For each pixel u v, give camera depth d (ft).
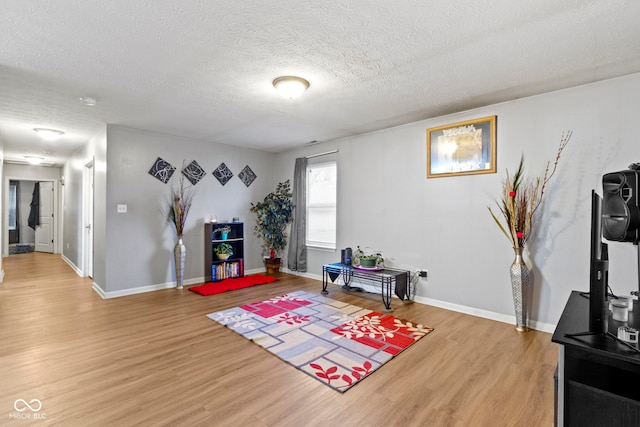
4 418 5.74
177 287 15.37
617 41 6.97
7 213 26.08
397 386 6.91
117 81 9.18
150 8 5.86
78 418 5.77
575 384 4.41
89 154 16.74
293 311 11.90
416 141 13.20
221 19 6.23
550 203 9.95
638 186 4.77
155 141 15.10
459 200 11.94
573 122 9.53
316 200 17.71
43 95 10.21
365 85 9.51
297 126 13.97
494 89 9.78
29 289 15.19
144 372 7.45
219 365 7.80
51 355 8.28
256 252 19.31
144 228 14.80
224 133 15.34
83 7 5.79
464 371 7.54
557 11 5.93
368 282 14.92
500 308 10.97
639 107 8.53
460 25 6.44
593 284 4.65
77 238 19.66
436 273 12.59
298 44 7.20
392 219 14.01
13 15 6.00
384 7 5.86
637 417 3.97
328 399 6.44
